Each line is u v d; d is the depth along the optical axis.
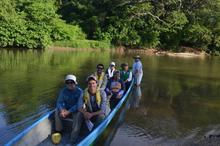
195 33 39.12
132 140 8.59
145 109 11.52
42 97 12.21
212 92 15.12
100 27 39.09
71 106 8.13
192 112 11.52
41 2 34.09
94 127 7.89
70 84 7.97
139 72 15.18
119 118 10.30
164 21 39.38
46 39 32.62
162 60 28.59
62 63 21.53
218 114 11.44
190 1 38.69
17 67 18.89
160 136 8.98
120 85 11.33
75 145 7.07
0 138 8.26
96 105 7.91
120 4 38.59
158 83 16.53
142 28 39.44
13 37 31.62
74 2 40.50
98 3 40.25
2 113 10.18
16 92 12.80
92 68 19.75
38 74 16.83
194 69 23.25
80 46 35.38
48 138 7.77
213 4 38.06
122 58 27.52
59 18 38.22
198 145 8.43
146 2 38.44
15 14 32.19
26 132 7.01
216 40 39.28
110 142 8.35
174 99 13.28
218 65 27.16
